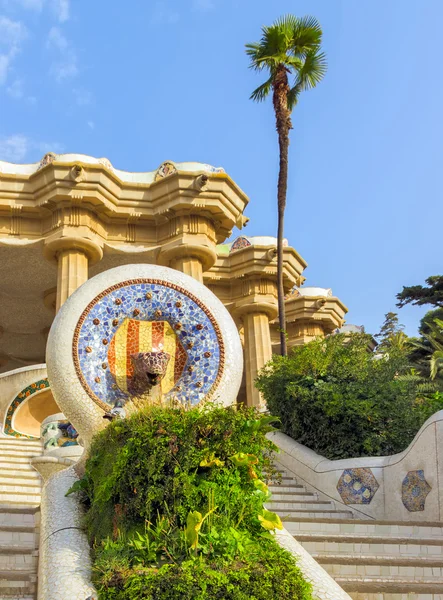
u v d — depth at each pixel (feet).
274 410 42.32
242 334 90.79
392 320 163.84
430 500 30.66
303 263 86.07
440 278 130.41
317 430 39.65
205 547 15.94
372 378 41.50
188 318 24.70
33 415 53.31
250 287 83.51
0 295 88.02
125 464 17.83
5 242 68.03
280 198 75.87
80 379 22.79
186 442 17.78
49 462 30.45
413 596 20.75
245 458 17.99
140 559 15.90
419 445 31.78
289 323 94.68
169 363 24.25
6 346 103.24
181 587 14.51
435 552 25.46
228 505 17.56
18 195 67.92
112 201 69.26
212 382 23.94
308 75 78.07
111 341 24.00
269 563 15.99
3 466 39.42
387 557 24.08
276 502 34.47
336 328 96.48
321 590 16.21
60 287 65.82
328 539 25.13
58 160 69.10
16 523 25.05
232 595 14.62
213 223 72.18
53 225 67.77
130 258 75.41
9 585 19.52
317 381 41.09
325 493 35.70
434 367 88.79
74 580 15.78
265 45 77.46
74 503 20.43
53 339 23.31
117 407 22.08
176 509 17.03
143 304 24.53
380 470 33.94
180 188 69.00
